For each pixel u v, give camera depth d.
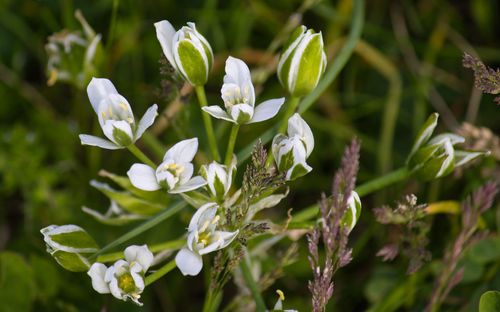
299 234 0.58
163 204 0.58
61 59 0.62
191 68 0.54
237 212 0.53
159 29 0.55
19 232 0.69
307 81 0.55
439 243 0.65
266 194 0.54
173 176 0.53
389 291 0.63
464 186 0.66
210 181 0.53
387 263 0.66
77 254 0.53
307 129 0.54
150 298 0.65
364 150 0.71
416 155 0.57
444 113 0.71
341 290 0.66
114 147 0.54
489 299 0.57
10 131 0.69
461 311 0.61
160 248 0.55
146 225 0.55
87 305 0.63
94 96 0.54
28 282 0.63
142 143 0.69
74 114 0.71
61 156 0.69
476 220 0.58
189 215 0.63
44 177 0.68
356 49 0.71
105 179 0.69
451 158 0.56
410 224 0.57
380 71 0.71
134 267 0.52
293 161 0.53
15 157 0.68
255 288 0.56
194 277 0.67
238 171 0.68
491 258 0.62
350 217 0.54
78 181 0.69
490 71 0.54
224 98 0.54
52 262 0.65
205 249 0.52
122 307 0.63
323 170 0.71
